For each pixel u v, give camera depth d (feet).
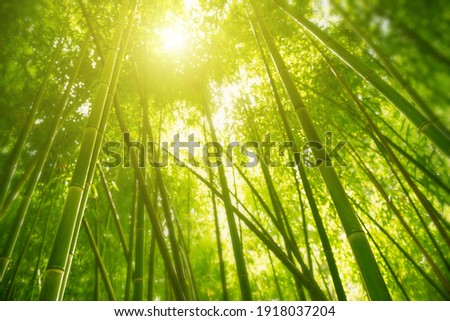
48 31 10.66
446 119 7.39
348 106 11.07
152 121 12.85
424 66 7.93
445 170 11.07
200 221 15.11
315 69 12.70
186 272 9.38
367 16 8.32
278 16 12.28
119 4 11.33
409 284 12.39
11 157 7.43
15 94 10.03
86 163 4.68
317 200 12.80
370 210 13.41
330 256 7.20
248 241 14.70
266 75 12.97
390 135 12.71
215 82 12.80
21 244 11.27
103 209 13.08
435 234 12.23
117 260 13.61
